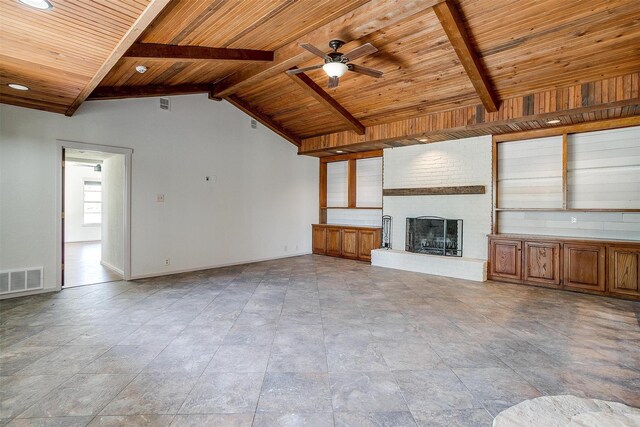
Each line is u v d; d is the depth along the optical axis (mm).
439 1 3000
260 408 2061
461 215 6121
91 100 4965
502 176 5859
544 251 5102
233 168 6895
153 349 2885
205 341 3061
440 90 5062
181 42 3936
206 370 2529
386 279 5656
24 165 4473
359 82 5316
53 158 4691
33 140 4531
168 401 2127
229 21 3580
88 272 5957
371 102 5828
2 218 4336
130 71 4520
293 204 8195
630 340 3121
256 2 3244
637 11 3193
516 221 5773
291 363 2650
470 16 3562
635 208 4727
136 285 5125
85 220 10922
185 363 2637
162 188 5809
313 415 1997
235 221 6953
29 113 4488
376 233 7258
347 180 8414
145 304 4168
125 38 2666
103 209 6746
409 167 6852
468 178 6031
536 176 5531
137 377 2418
